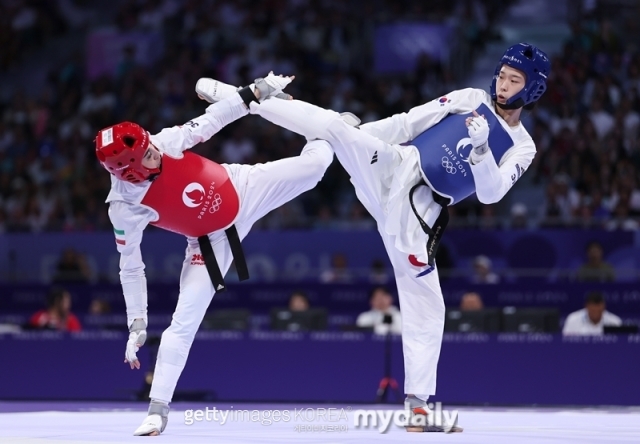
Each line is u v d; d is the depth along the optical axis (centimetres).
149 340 1260
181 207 739
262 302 1656
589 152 1936
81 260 1734
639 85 2116
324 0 2611
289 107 771
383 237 804
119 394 1318
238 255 765
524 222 1688
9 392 1359
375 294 1446
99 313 1625
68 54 2723
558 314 1308
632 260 1598
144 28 2633
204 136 757
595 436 714
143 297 755
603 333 1246
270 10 2559
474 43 2528
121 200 732
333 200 2012
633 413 1016
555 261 1631
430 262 778
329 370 1282
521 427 801
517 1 2745
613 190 1809
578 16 2427
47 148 2261
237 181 765
